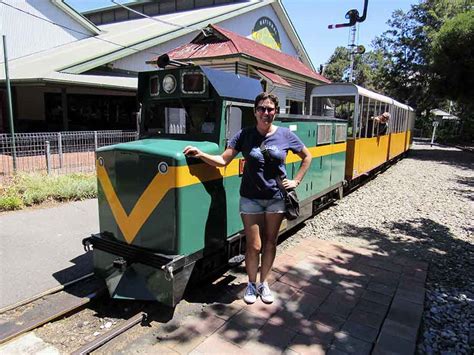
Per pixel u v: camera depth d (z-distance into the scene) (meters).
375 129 11.29
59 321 3.65
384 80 34.09
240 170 4.43
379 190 10.41
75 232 5.86
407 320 3.59
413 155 21.19
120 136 11.77
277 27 20.73
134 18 28.42
